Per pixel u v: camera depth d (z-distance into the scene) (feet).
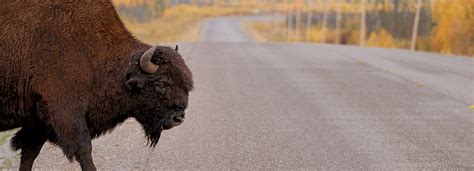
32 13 56.80
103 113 59.06
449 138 88.07
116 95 58.75
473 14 337.11
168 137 85.76
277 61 202.80
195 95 122.01
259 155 77.61
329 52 258.37
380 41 560.20
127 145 80.53
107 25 59.47
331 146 82.53
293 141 84.84
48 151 75.51
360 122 97.76
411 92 130.41
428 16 481.87
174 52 59.47
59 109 56.65
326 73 165.17
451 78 158.30
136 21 521.65
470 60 224.12
